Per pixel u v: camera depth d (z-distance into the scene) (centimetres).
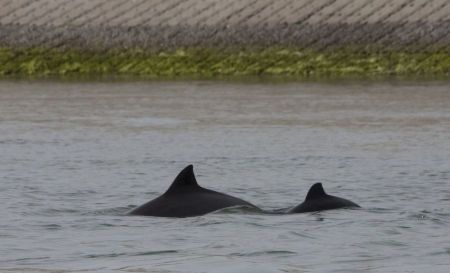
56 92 17300
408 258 5044
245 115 13575
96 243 5481
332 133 11588
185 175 6381
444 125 12262
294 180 8250
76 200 7194
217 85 18338
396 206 6806
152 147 10462
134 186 7925
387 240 5488
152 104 15212
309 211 6253
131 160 9481
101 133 11744
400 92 16600
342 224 5906
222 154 9888
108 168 8944
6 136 11444
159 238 5581
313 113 13775
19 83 19050
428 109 14088
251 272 4700
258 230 5747
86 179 8269
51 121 13025
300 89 17425
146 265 4884
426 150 10088
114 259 5053
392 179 8206
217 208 6203
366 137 11219
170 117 13412
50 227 6003
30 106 15025
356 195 7406
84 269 4806
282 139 11069
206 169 8919
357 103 15038
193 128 12181
